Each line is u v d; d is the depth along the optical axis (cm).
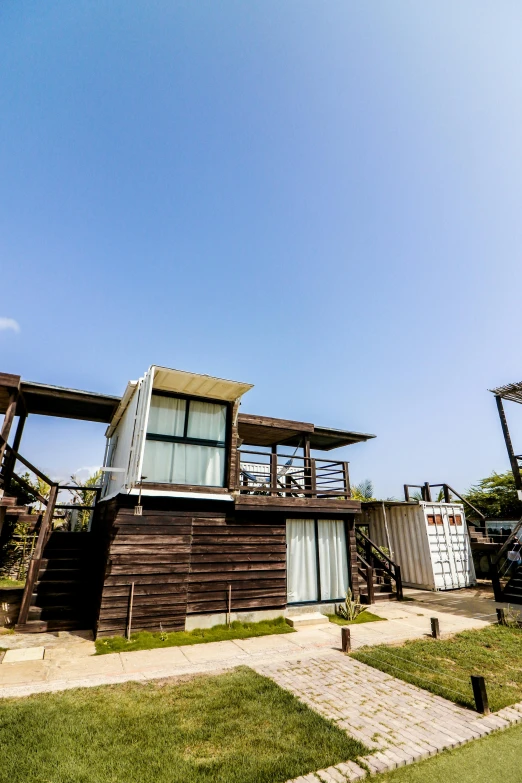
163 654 680
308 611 982
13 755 376
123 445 1047
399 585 1220
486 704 491
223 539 911
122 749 392
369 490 3122
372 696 529
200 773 359
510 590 1205
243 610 888
